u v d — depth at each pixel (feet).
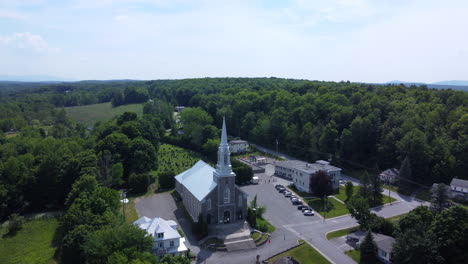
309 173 389.80
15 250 280.92
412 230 231.91
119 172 392.68
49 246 284.82
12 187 356.59
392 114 495.82
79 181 319.88
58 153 408.87
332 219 320.70
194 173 355.77
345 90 645.92
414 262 219.20
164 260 201.26
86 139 545.85
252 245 266.77
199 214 288.92
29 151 454.40
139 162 429.79
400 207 347.97
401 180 399.85
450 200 358.84
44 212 361.92
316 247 266.77
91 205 266.98
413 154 414.62
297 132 549.95
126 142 443.32
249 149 586.86
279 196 381.19
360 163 480.23
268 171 477.77
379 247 248.73
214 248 259.60
